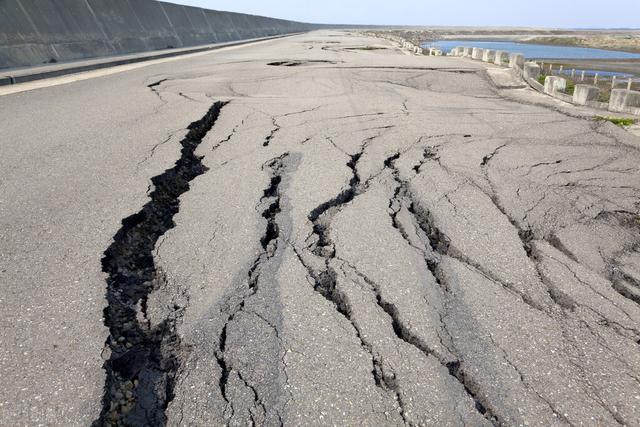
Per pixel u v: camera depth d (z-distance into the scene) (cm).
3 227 321
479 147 536
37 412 180
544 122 655
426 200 392
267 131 591
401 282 275
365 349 221
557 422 185
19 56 1159
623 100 725
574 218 364
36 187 391
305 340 226
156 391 204
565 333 235
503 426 183
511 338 230
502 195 403
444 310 251
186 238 322
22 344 214
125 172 429
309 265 292
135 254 311
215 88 892
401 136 575
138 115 645
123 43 1788
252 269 286
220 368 210
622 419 188
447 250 318
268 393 195
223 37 3494
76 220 334
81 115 648
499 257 306
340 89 916
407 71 1138
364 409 188
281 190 408
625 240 335
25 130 567
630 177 448
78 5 1552
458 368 212
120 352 224
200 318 242
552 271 291
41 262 281
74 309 240
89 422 178
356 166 471
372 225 348
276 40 3922
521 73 1107
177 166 457
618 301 263
